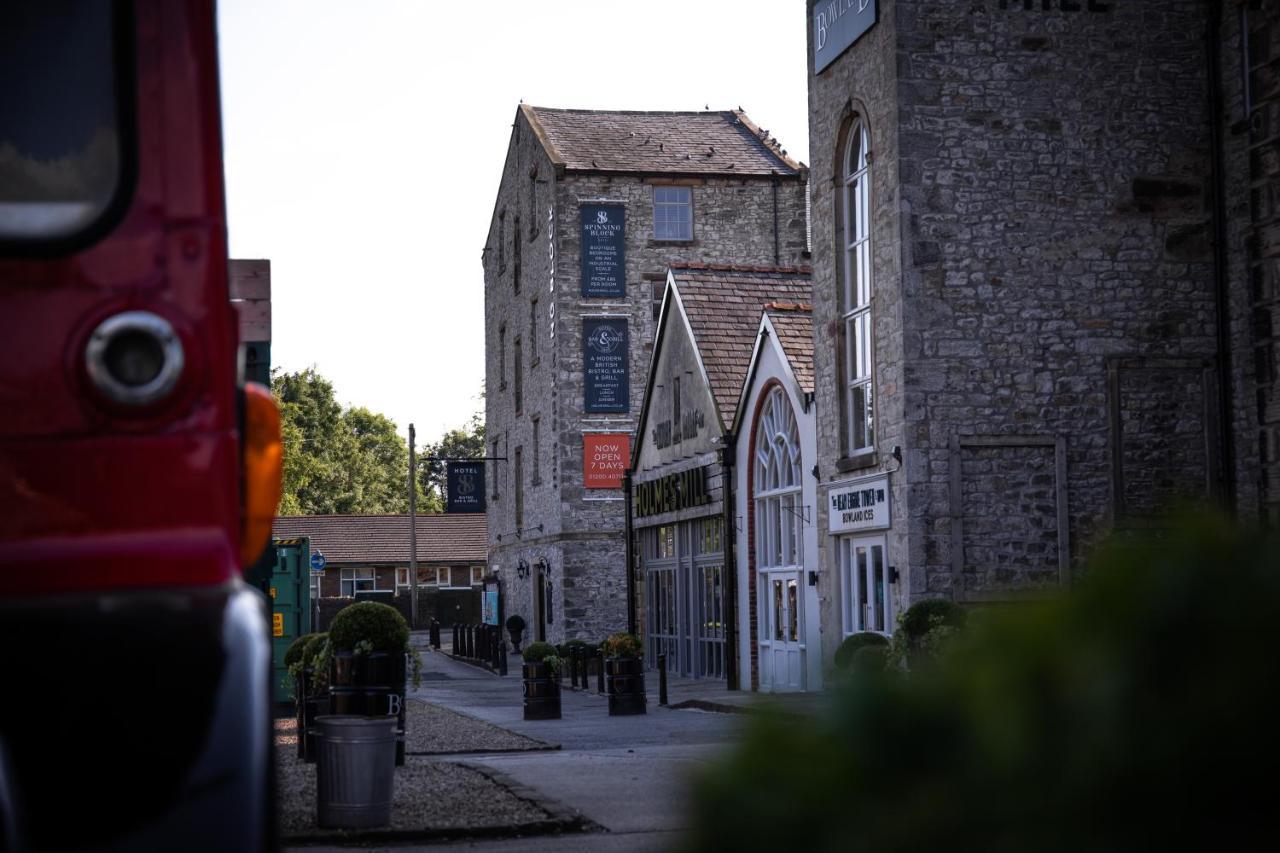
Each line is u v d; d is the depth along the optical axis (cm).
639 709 2531
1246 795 179
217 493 347
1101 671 186
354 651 1427
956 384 2030
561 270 4275
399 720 1457
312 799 1209
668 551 3591
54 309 345
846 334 2277
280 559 2216
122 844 300
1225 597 187
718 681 3198
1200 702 180
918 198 2038
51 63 354
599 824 1065
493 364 5438
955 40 2058
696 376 3216
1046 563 2019
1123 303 2066
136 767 305
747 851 197
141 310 348
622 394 4278
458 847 987
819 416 2352
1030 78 2070
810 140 2362
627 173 4291
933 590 1998
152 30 356
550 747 1847
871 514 2128
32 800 304
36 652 319
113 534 341
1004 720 188
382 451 11006
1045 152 2066
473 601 7581
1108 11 2084
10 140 350
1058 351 2050
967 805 186
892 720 197
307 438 10350
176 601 333
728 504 2991
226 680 317
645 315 4306
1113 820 181
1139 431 2052
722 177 4331
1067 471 2036
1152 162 2084
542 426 4497
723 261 4341
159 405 344
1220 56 2053
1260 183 1947
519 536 4881
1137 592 192
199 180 355
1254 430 1998
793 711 209
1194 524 199
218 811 304
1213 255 2061
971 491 2019
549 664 2492
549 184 4350
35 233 346
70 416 342
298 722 1580
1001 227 2052
